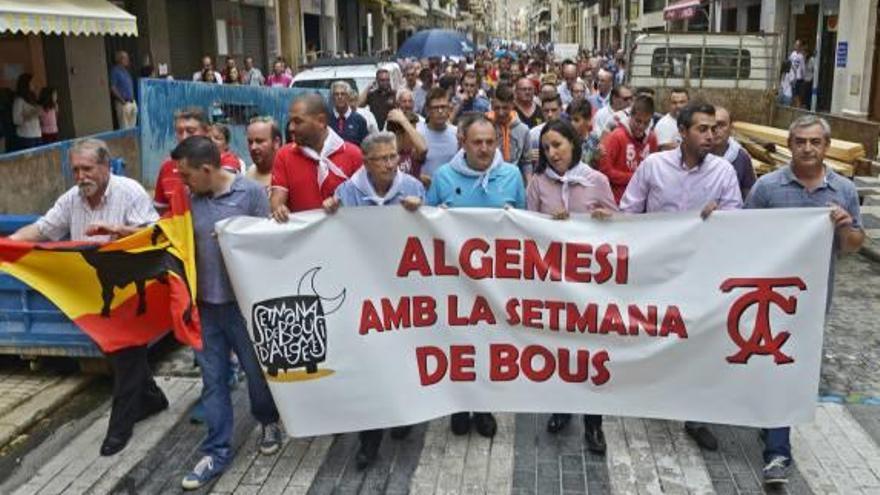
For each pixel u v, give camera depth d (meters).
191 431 5.25
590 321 4.56
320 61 15.75
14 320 5.84
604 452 4.83
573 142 4.73
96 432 5.31
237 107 11.77
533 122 8.49
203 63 19.98
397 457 4.86
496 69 24.23
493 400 4.69
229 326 4.65
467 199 4.77
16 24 11.01
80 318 4.77
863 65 18.28
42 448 5.13
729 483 4.53
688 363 4.55
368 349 4.57
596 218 4.50
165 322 4.87
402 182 4.67
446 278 4.59
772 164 8.78
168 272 4.52
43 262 4.72
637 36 13.91
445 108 6.48
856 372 6.05
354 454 4.91
